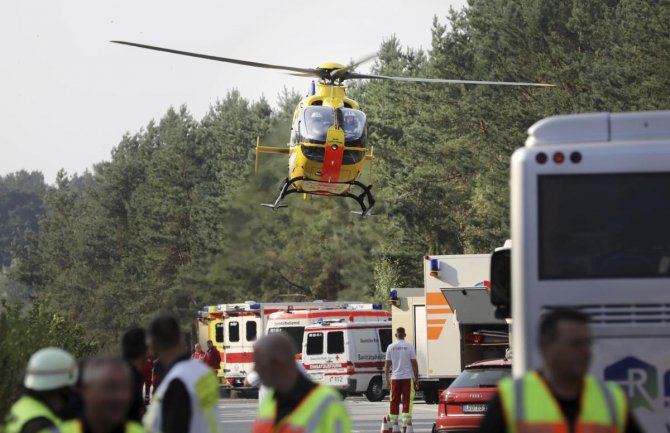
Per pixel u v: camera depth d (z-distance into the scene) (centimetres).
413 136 18400
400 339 6681
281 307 13025
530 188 3084
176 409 2281
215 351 11369
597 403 1730
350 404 10681
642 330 2991
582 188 3075
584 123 3136
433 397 10169
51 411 2056
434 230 17812
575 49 16450
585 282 3027
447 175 18162
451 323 9306
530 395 1727
